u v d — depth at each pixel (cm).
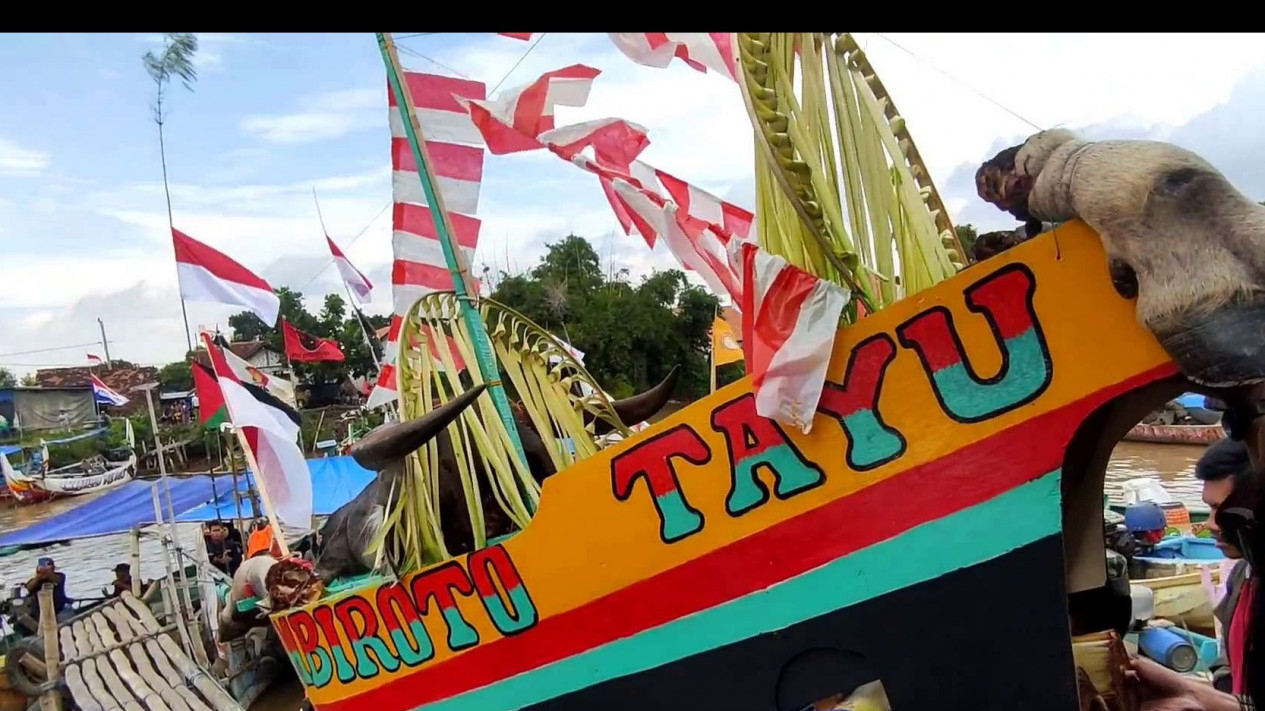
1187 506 1039
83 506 1822
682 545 298
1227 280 211
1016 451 249
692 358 2844
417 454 415
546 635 331
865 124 308
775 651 286
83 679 888
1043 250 242
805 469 276
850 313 277
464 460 434
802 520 279
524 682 339
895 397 263
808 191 271
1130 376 234
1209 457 367
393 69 454
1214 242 214
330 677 414
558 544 323
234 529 1602
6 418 3994
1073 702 251
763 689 289
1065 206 239
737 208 475
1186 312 216
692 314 2850
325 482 1695
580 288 2966
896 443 264
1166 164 219
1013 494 251
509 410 447
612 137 402
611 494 311
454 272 450
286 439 820
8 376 5262
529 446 524
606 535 313
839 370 270
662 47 313
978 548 256
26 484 3097
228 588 1201
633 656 313
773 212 306
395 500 426
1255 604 291
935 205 339
